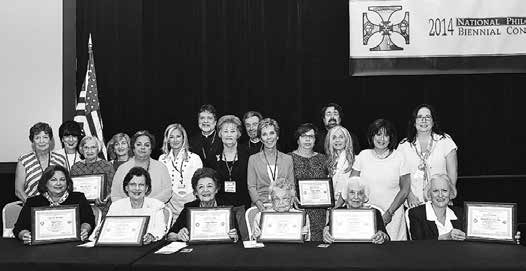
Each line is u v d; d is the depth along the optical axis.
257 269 2.91
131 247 3.38
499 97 6.36
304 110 6.50
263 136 4.57
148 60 6.56
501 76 6.34
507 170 6.39
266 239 3.50
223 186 4.66
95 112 6.05
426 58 6.12
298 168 4.62
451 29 6.10
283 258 3.06
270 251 3.25
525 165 6.39
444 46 6.11
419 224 3.78
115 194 4.47
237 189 4.67
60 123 6.41
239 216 4.12
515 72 6.09
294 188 4.46
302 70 6.50
